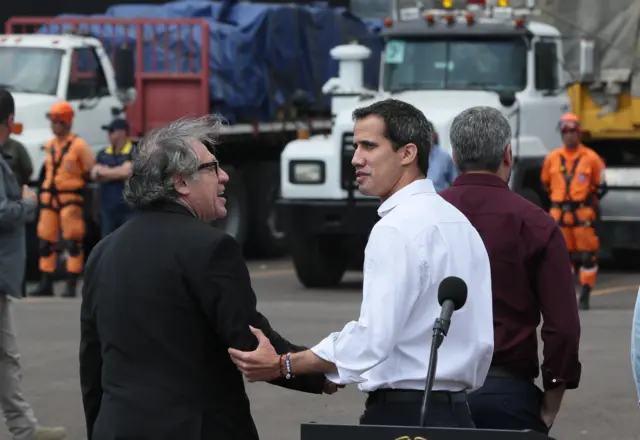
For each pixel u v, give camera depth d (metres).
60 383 26.88
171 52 47.16
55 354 29.78
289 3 54.75
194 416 11.45
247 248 52.16
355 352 11.54
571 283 13.81
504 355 13.79
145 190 11.89
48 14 57.03
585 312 35.66
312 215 40.03
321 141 41.28
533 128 40.31
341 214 39.75
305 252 41.19
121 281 11.68
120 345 11.62
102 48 45.66
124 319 11.59
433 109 38.91
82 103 44.25
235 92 48.00
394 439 10.58
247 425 11.84
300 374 11.77
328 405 25.02
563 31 43.66
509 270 13.82
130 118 47.16
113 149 39.72
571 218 36.50
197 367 11.55
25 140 42.38
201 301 11.52
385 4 57.00
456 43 40.44
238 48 48.06
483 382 12.51
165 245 11.65
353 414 24.23
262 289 41.59
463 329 11.95
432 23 40.75
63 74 44.00
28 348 30.48
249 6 49.97
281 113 51.50
